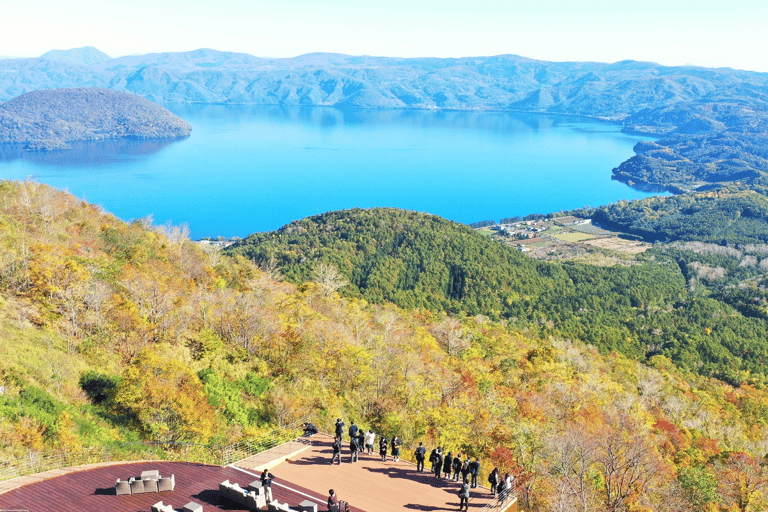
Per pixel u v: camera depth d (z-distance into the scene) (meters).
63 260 67.94
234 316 69.50
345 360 63.44
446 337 106.38
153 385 46.03
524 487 47.56
